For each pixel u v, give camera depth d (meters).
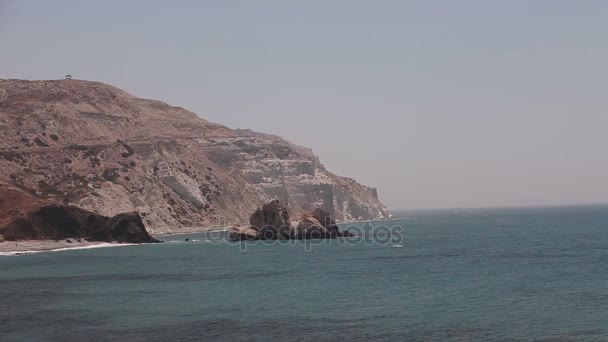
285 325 50.72
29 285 74.75
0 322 52.84
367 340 45.59
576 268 86.56
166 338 46.72
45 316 55.12
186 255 116.12
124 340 46.28
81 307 59.38
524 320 51.16
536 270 85.19
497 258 104.50
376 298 63.28
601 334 46.12
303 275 83.94
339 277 81.25
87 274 85.69
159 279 80.19
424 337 46.19
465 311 55.34
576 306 56.62
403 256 111.56
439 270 87.38
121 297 65.31
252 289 70.69
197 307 59.00
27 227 139.25
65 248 132.12
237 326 50.50
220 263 100.88
